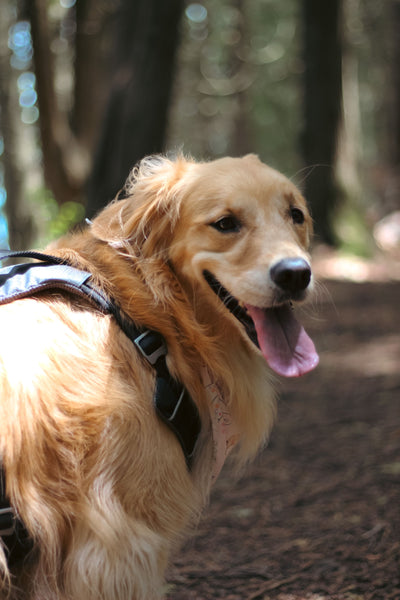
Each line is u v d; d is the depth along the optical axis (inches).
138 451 79.7
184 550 136.8
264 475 176.2
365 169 858.1
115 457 77.7
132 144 328.5
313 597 113.5
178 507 84.8
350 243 525.3
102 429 77.0
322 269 487.5
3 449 72.3
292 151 1160.8
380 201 788.6
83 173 490.6
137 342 83.7
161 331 86.9
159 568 84.1
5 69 524.1
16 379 73.7
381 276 480.1
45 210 493.7
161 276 90.4
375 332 327.9
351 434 197.0
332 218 532.7
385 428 197.8
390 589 112.1
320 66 528.4
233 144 1120.8
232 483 173.9
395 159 849.5
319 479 168.6
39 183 515.2
